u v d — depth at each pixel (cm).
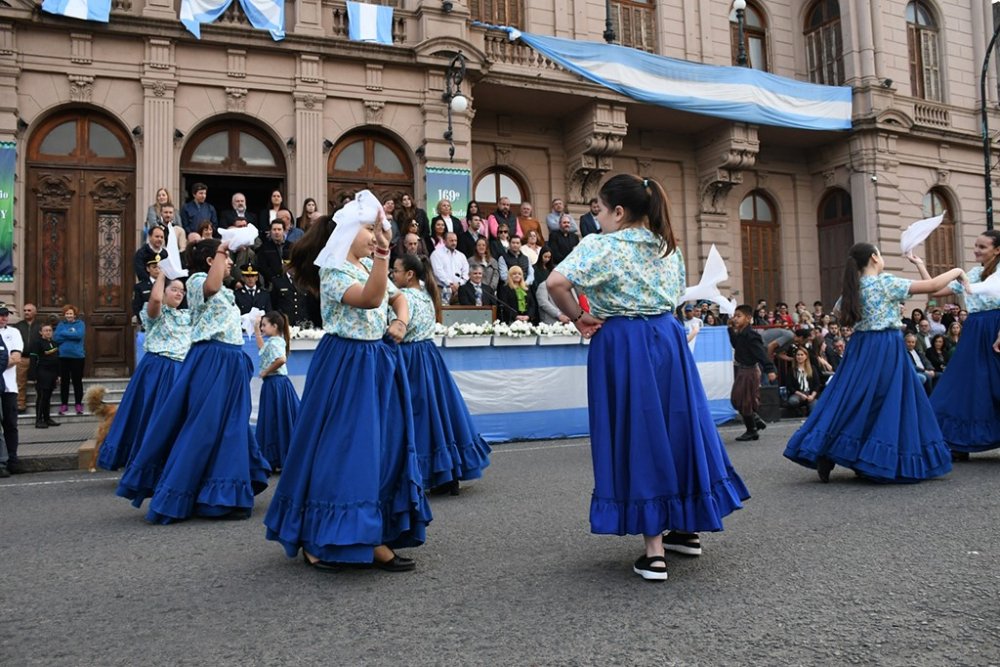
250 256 1095
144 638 294
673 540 396
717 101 1752
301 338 906
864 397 599
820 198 2094
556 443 977
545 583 354
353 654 272
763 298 2025
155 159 1288
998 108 2208
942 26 2159
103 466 645
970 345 703
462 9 1486
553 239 1339
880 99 1970
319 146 1384
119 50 1281
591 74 1612
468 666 258
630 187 376
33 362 1138
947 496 541
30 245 1259
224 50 1340
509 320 1218
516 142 1734
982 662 255
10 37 1220
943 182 2094
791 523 464
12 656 278
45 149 1273
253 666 264
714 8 1950
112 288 1295
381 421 387
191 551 438
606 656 264
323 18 1413
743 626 290
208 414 534
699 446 359
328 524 368
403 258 638
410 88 1451
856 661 257
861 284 613
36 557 426
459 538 454
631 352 365
